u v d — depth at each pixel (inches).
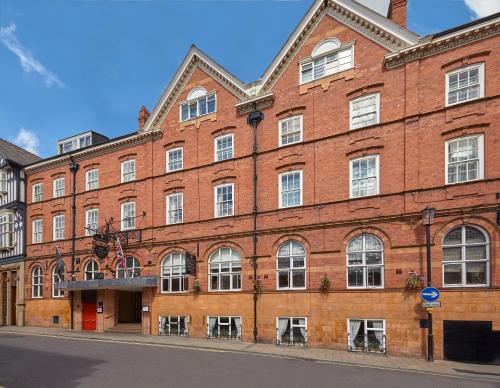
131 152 951.6
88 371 465.4
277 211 736.3
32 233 1107.3
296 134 745.0
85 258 989.2
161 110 914.7
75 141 1180.5
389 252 626.8
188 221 834.8
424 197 611.8
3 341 751.7
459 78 612.7
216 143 833.5
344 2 709.9
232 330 748.0
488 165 573.3
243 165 788.6
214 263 794.8
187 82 895.1
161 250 861.2
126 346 675.4
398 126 647.1
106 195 974.4
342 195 681.6
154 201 893.2
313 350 638.5
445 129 610.2
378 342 617.6
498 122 573.3
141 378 430.0
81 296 974.4
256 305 728.3
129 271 902.4
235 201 786.2
